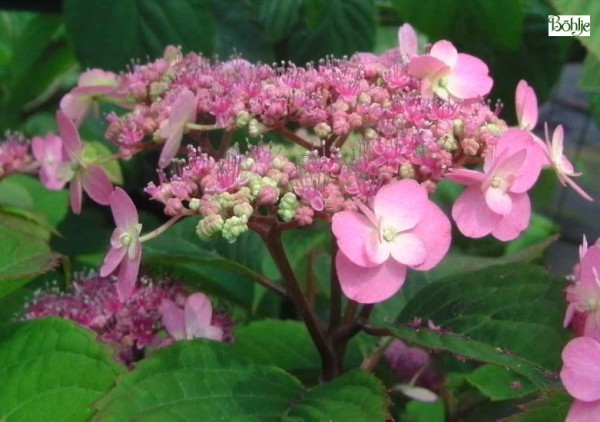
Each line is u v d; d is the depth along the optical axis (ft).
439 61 0.88
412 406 1.27
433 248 0.75
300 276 1.27
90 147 1.04
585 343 0.70
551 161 0.91
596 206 2.38
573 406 0.71
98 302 0.94
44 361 0.78
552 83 1.42
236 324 1.12
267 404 0.77
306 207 0.76
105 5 1.22
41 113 1.73
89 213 1.53
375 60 0.97
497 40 1.28
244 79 0.90
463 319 0.86
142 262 1.01
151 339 0.93
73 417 0.74
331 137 0.88
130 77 0.99
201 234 0.75
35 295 0.99
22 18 1.84
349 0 1.30
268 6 1.33
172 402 0.74
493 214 0.80
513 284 0.87
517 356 0.81
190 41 1.23
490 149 0.80
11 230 0.89
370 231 0.74
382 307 1.02
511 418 0.74
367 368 0.99
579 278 0.79
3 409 0.76
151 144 0.93
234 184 0.77
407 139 0.79
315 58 1.32
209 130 0.93
